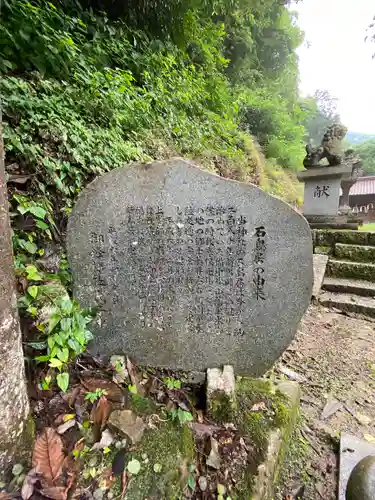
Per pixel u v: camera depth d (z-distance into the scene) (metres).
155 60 5.01
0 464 1.01
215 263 1.76
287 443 1.64
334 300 3.72
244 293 1.77
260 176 8.49
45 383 1.36
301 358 2.65
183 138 5.04
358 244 4.87
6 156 2.08
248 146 9.09
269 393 1.77
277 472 1.47
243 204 1.70
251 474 1.31
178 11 5.64
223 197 1.70
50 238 2.12
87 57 3.66
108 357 1.86
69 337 1.40
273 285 1.75
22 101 2.26
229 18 9.19
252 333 1.80
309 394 2.18
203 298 1.79
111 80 3.59
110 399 1.46
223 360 1.84
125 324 1.84
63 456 1.11
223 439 1.47
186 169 1.70
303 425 1.87
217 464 1.33
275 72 14.54
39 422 1.24
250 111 11.93
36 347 1.31
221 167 6.17
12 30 2.72
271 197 1.69
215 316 1.80
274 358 1.82
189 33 6.36
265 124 12.22
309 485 1.50
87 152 2.64
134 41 4.77
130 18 5.16
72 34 3.73
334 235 5.05
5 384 1.01
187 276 1.78
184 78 5.89
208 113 6.43
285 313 1.77
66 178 2.47
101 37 4.30
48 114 2.49
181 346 1.84
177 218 1.74
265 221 1.70
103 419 1.34
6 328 1.00
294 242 1.71
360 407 2.07
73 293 1.84
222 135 6.85
